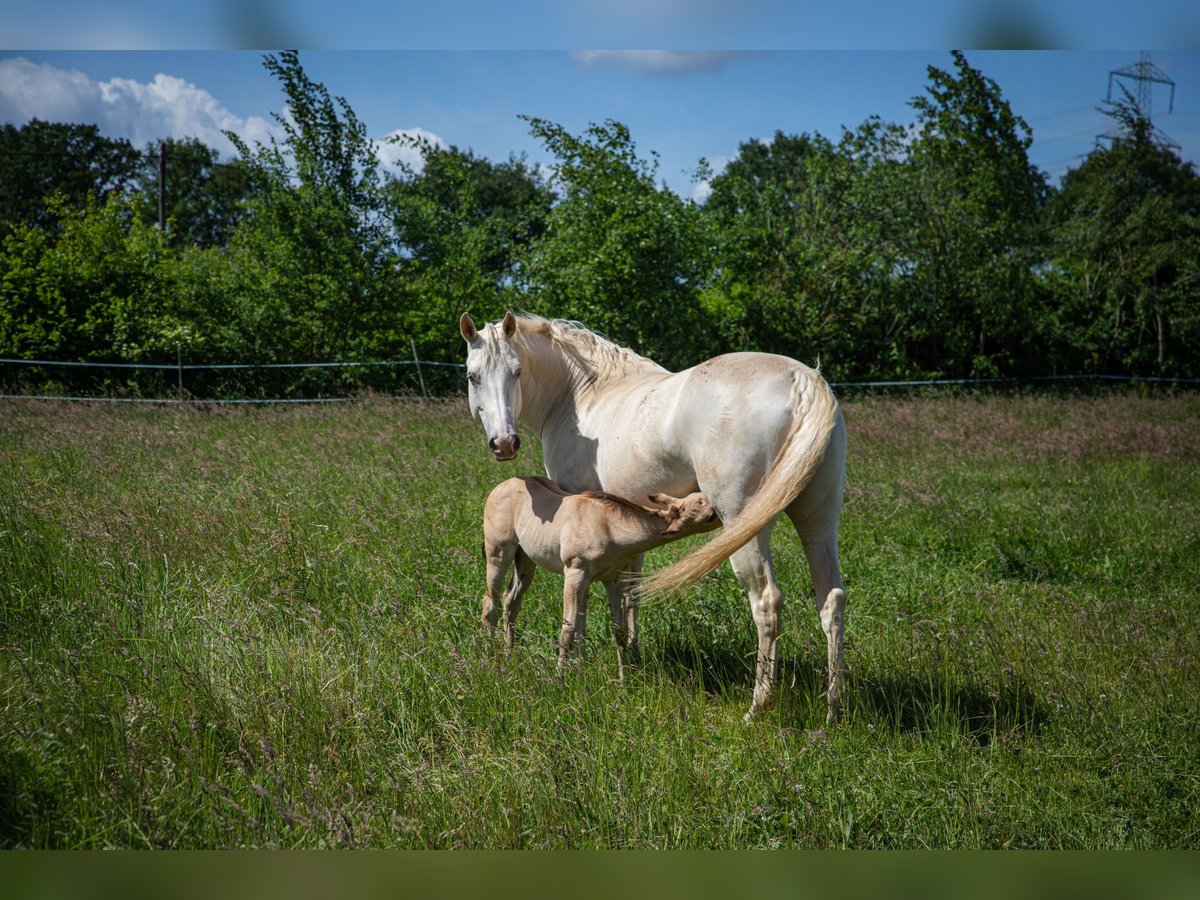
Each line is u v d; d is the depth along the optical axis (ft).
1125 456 36.06
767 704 13.47
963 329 70.64
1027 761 12.29
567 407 17.12
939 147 71.56
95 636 14.07
